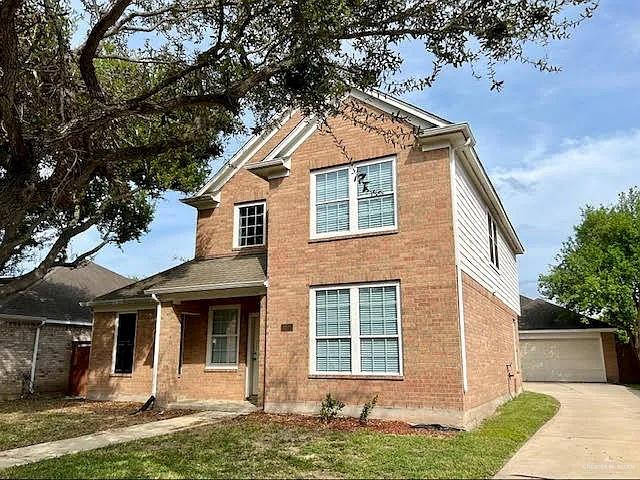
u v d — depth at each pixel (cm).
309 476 671
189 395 1577
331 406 1104
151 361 1616
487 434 959
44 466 741
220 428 1047
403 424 1042
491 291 1501
